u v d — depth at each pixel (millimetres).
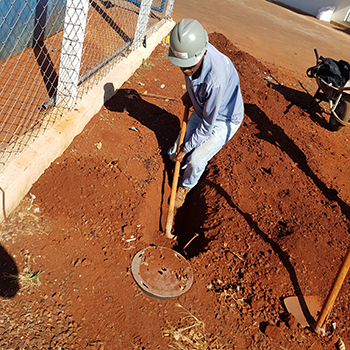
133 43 5680
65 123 3514
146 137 4395
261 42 11016
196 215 3959
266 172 4656
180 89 5848
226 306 2846
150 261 2969
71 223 2957
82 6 3244
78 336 2307
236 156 4750
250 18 13664
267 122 5961
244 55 8375
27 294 2393
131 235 3096
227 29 11133
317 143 5973
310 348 2748
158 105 5102
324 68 6395
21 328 2211
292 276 3213
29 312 2309
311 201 4359
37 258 2611
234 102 3414
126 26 6746
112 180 3484
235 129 3672
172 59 2803
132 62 5410
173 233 3953
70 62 3516
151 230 3531
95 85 4371
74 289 2543
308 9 19250
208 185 4203
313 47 12508
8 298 2326
